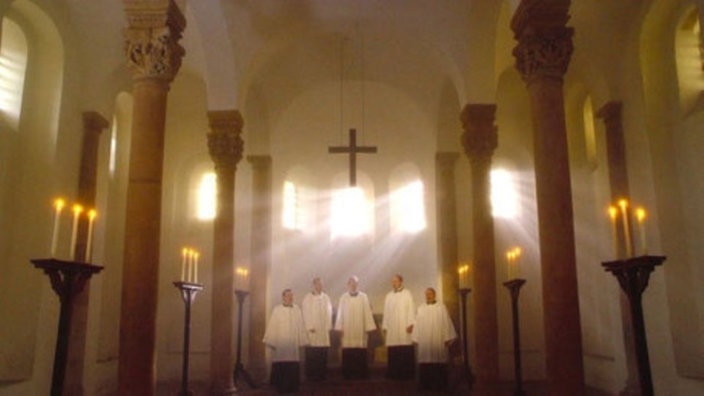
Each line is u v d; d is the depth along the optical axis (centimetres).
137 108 977
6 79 1298
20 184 1293
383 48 1839
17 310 1245
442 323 1617
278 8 1509
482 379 1379
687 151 1223
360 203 2167
